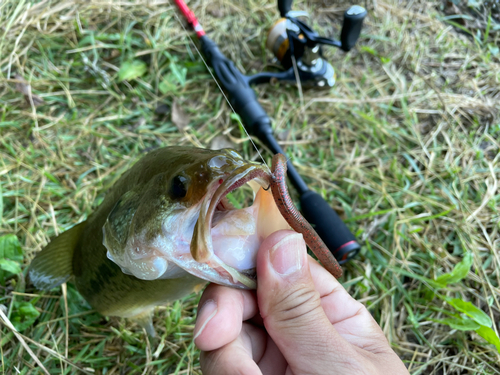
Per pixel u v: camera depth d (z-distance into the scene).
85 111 0.38
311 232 0.17
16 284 0.29
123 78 0.39
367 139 0.37
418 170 0.35
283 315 0.17
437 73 0.42
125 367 0.27
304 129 0.38
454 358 0.28
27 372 0.26
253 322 0.21
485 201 0.33
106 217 0.21
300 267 0.17
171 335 0.28
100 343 0.27
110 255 0.19
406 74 0.42
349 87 0.41
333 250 0.28
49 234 0.31
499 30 0.44
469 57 0.42
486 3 0.45
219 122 0.38
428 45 0.43
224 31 0.43
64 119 0.37
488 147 0.37
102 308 0.25
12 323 0.27
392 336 0.28
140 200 0.18
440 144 0.37
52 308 0.28
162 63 0.41
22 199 0.32
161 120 0.39
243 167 0.15
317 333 0.17
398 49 0.43
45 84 0.38
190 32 0.39
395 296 0.30
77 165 0.35
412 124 0.38
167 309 0.29
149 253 0.17
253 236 0.18
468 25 0.45
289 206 0.16
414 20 0.45
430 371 0.28
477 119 0.38
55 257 0.25
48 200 0.33
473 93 0.40
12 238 0.29
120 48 0.41
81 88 0.39
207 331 0.17
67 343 0.27
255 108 0.34
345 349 0.17
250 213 0.18
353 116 0.39
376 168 0.35
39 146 0.35
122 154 0.36
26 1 0.41
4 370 0.26
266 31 0.43
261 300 0.17
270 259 0.17
